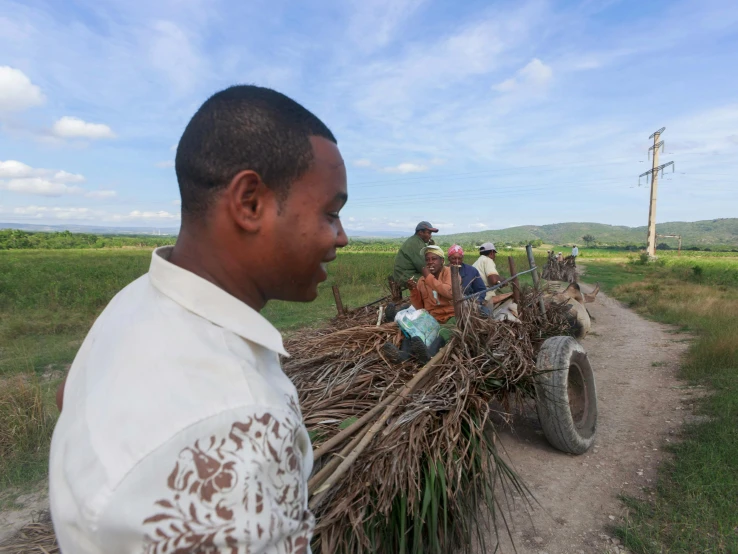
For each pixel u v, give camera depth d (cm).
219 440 64
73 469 65
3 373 664
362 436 236
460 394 294
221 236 84
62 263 2627
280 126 82
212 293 79
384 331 407
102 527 60
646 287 1705
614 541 304
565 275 2003
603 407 530
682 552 285
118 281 1516
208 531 60
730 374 585
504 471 309
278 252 86
